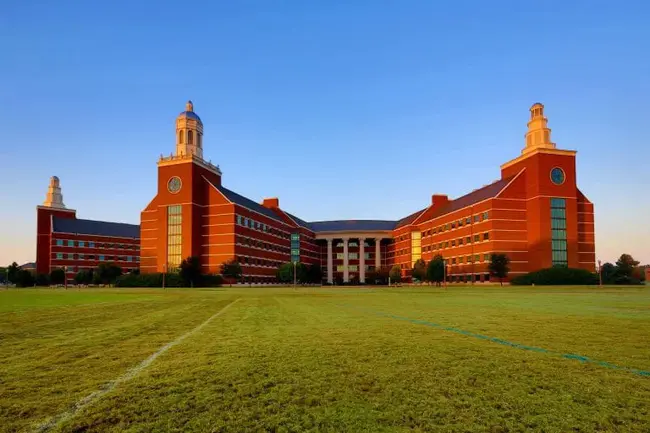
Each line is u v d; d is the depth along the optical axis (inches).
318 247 6540.4
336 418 288.4
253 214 4542.3
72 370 417.1
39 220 5723.4
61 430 270.7
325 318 887.7
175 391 346.0
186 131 4271.7
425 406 309.3
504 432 266.1
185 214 4074.8
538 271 3501.5
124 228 6461.6
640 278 3693.4
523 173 3841.0
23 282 4950.8
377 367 419.2
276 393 339.9
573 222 3703.3
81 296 1979.6
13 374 402.3
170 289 3211.1
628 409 300.0
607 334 616.7
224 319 885.2
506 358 453.7
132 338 619.2
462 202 4562.0
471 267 4089.6
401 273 5280.5
